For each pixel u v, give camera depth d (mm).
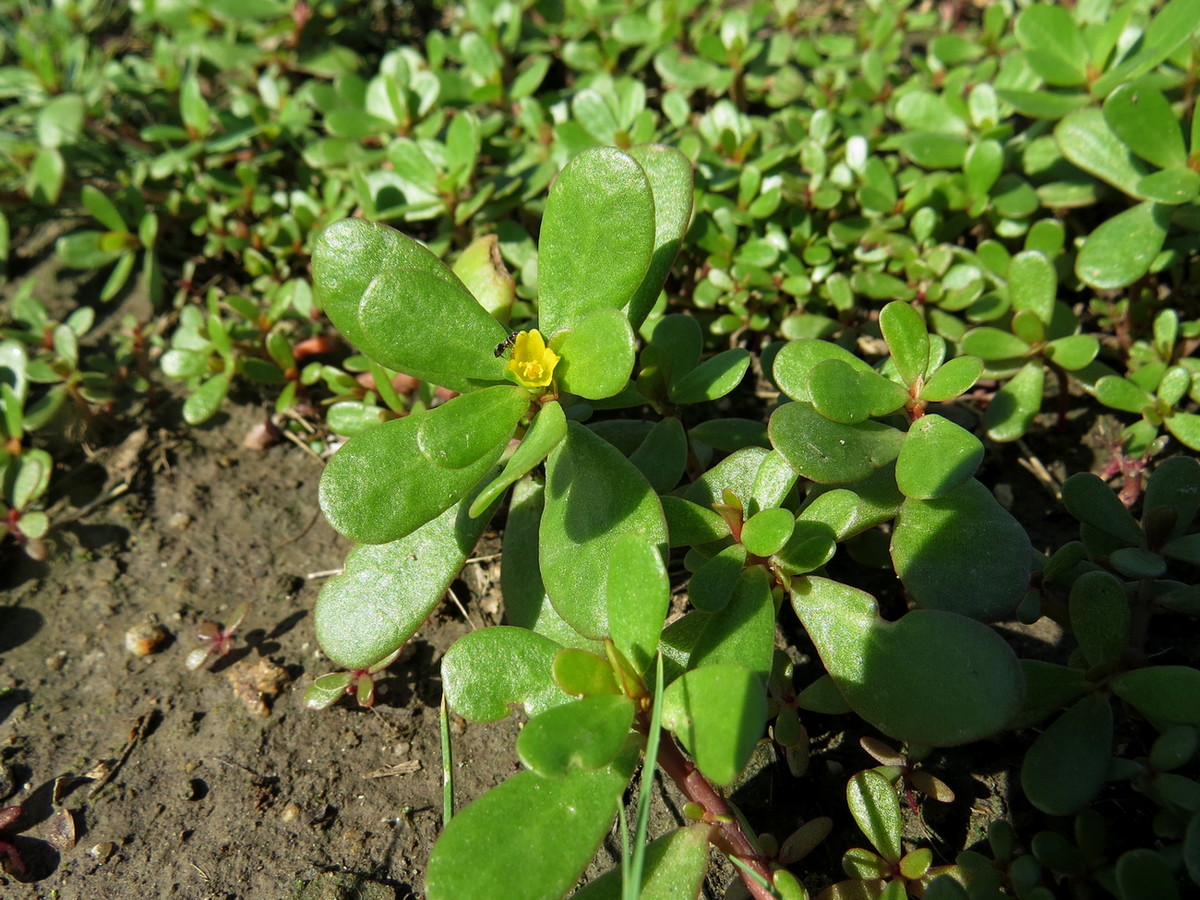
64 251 203
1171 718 108
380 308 115
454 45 229
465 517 130
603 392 112
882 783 116
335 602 130
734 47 210
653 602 105
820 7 252
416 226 214
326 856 132
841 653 114
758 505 125
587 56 225
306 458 186
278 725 147
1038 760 110
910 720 107
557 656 104
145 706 152
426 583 129
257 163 222
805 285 177
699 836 108
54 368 187
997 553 115
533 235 202
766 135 200
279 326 199
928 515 120
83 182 238
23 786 144
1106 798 123
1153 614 138
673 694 104
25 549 175
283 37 245
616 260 118
